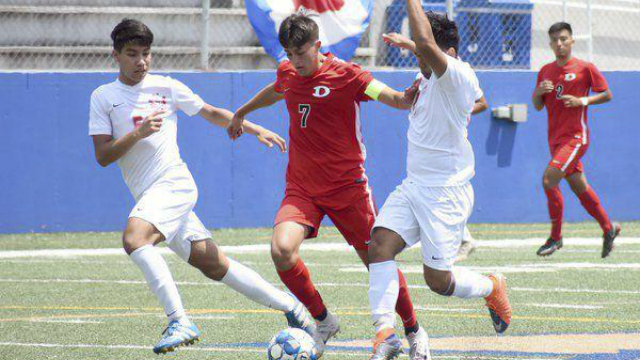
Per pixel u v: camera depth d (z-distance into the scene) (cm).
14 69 5506
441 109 1894
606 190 5700
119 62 2070
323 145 2055
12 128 4994
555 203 3994
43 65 5553
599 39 7175
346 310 2733
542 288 3158
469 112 1931
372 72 5388
